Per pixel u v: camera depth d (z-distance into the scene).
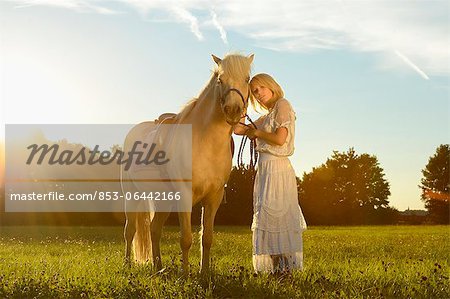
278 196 8.40
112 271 9.07
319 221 84.44
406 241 22.64
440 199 84.88
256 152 8.73
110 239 23.39
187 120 8.41
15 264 10.62
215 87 7.98
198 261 11.65
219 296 7.29
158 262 9.19
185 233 8.24
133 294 7.29
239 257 12.80
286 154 8.44
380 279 8.34
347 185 88.75
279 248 8.34
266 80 8.51
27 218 48.62
